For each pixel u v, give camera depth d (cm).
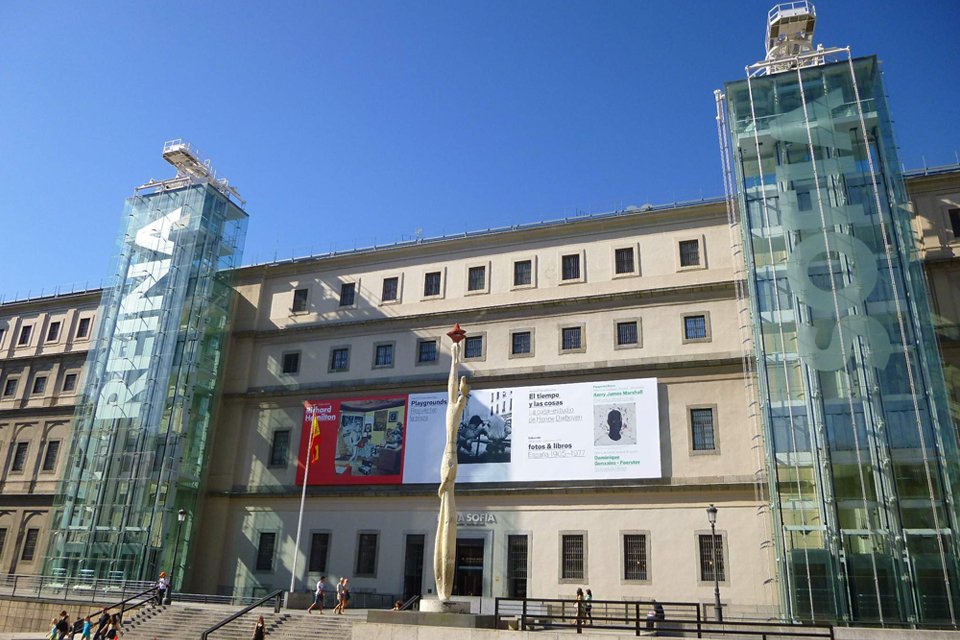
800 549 2947
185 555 4181
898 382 3036
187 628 3117
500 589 3622
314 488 4175
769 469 3147
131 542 4059
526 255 4253
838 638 2572
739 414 3528
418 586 3812
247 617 3184
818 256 3309
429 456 3994
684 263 3906
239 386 4609
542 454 3775
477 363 4109
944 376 3262
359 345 4438
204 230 4788
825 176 3434
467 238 4388
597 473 3647
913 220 3603
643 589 3391
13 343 5475
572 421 3775
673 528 3453
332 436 4244
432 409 4075
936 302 3444
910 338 3080
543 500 3712
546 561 3600
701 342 3716
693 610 3266
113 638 2848
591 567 3512
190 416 4416
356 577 3922
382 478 4044
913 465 2909
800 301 3269
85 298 5366
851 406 3059
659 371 3725
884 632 2539
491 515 3775
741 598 3234
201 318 4584
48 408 5056
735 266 3769
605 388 3772
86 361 4806
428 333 4291
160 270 4706
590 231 4162
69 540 4200
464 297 4300
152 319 4584
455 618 2288
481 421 3944
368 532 3994
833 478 2995
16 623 3628
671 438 3603
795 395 3209
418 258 4519
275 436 4425
